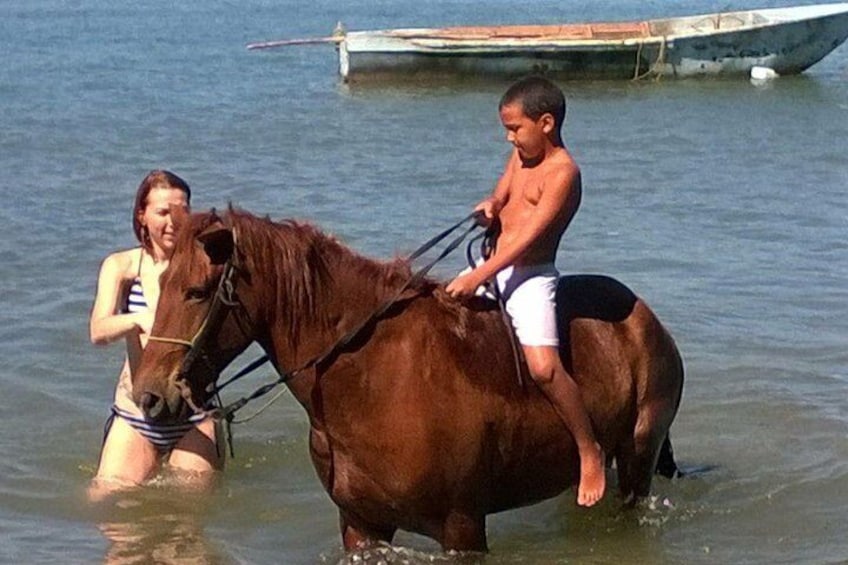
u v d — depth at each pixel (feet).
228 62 121.49
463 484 20.90
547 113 21.18
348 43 101.96
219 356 20.07
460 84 102.47
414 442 20.34
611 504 25.16
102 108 87.45
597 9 248.93
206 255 19.65
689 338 36.60
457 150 72.28
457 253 45.14
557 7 255.09
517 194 21.70
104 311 25.80
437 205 55.88
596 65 103.71
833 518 25.38
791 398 31.91
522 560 23.35
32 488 26.89
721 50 105.19
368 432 20.43
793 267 44.96
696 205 56.29
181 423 27.04
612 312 23.21
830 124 83.87
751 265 45.16
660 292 41.50
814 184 62.18
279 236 20.20
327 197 57.62
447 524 21.20
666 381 23.72
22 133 75.56
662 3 277.03
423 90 100.42
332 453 20.83
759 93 99.40
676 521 25.16
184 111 86.79
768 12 110.63
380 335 20.54
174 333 19.72
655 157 70.64
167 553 23.93
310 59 124.06
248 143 73.61
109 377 33.73
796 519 25.35
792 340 36.58
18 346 35.76
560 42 102.37
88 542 24.36
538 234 20.95
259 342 20.59
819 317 38.93
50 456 28.68
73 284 41.96
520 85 21.38
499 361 21.24
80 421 30.81
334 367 20.34
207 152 70.33
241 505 26.11
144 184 25.86
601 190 60.03
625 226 51.44
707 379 33.35
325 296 20.38
